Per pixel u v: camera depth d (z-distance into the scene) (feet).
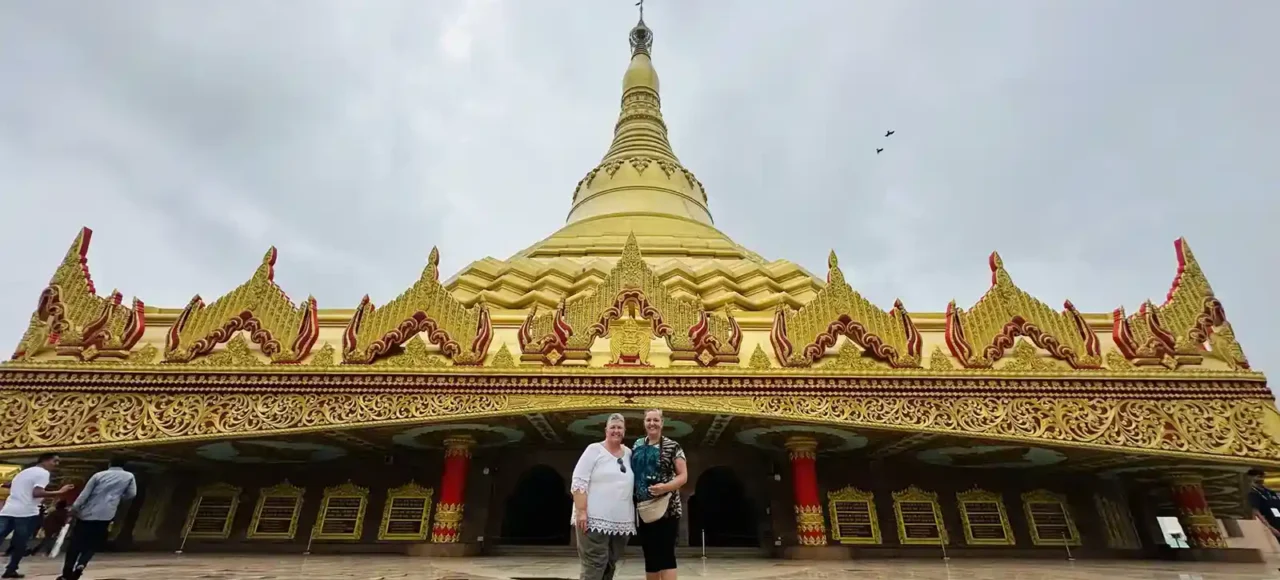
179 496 52.42
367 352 42.65
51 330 42.55
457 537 44.98
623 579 31.63
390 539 49.65
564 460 53.26
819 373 42.55
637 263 46.57
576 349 43.24
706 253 76.69
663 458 19.08
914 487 52.65
